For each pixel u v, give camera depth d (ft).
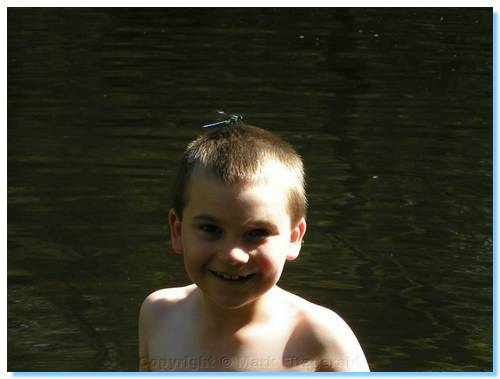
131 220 19.72
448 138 25.45
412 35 37.96
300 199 10.43
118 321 15.87
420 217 20.16
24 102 28.09
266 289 10.16
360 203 20.79
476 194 21.54
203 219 10.03
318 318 10.91
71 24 38.09
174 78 30.89
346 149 24.30
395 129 26.17
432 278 17.52
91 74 31.27
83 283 17.07
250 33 37.45
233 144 10.19
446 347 15.24
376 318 16.06
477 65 33.68
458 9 42.01
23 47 34.63
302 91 29.78
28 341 15.20
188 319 11.38
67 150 23.88
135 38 36.24
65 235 18.97
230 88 29.86
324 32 38.04
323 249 18.52
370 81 31.19
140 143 24.50
